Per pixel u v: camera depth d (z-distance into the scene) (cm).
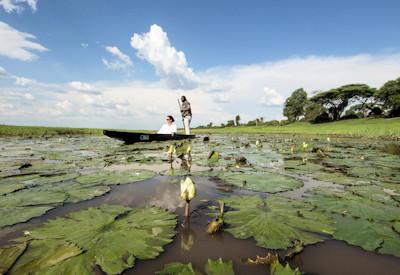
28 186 414
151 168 605
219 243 223
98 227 245
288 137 2367
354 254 206
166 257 199
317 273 179
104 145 1289
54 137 2230
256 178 480
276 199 343
